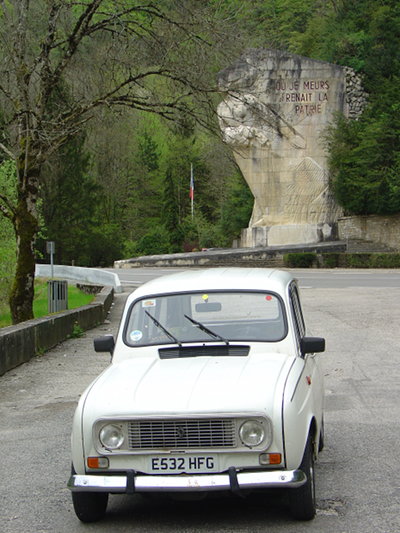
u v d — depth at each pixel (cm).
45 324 1666
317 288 3114
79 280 3997
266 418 572
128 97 1909
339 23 5838
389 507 640
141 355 701
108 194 8419
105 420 586
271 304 714
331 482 716
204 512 646
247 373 626
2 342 1381
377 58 5269
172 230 7794
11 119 1930
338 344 1634
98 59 1912
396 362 1398
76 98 1939
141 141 9862
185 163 9200
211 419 575
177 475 577
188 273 798
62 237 6366
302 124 5175
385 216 4953
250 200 6788
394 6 5528
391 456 798
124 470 583
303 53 6481
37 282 3906
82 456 593
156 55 1845
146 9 1845
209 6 1855
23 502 691
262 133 5194
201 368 646
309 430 621
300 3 6844
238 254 5091
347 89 5175
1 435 956
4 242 2558
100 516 633
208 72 1875
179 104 1908
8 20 1788
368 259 4525
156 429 582
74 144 6006
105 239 6819
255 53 2492
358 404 1062
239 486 561
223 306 717
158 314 725
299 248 5025
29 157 1875
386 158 4812
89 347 1723
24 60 1791
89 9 1800
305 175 5206
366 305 2400
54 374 1386
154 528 611
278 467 571
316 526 600
